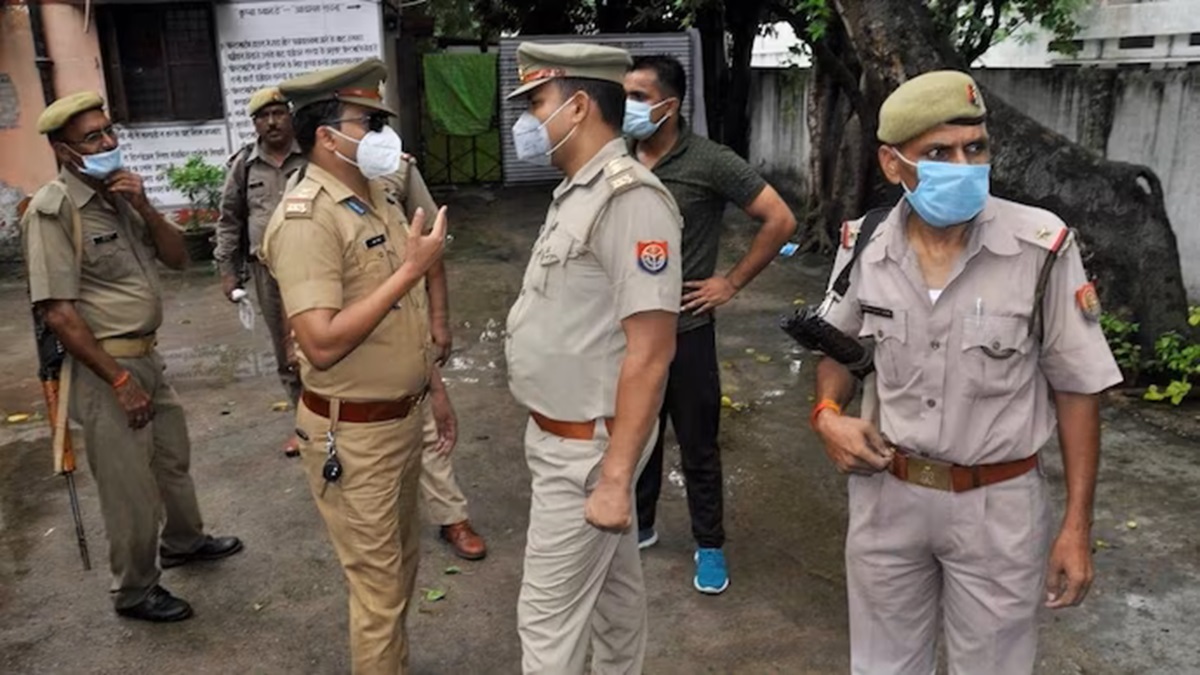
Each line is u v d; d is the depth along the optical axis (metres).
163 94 9.73
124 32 9.45
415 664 3.05
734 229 10.34
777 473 4.44
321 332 2.26
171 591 3.49
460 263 9.16
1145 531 3.74
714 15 12.45
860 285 2.03
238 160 4.28
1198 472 4.24
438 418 3.04
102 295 3.04
